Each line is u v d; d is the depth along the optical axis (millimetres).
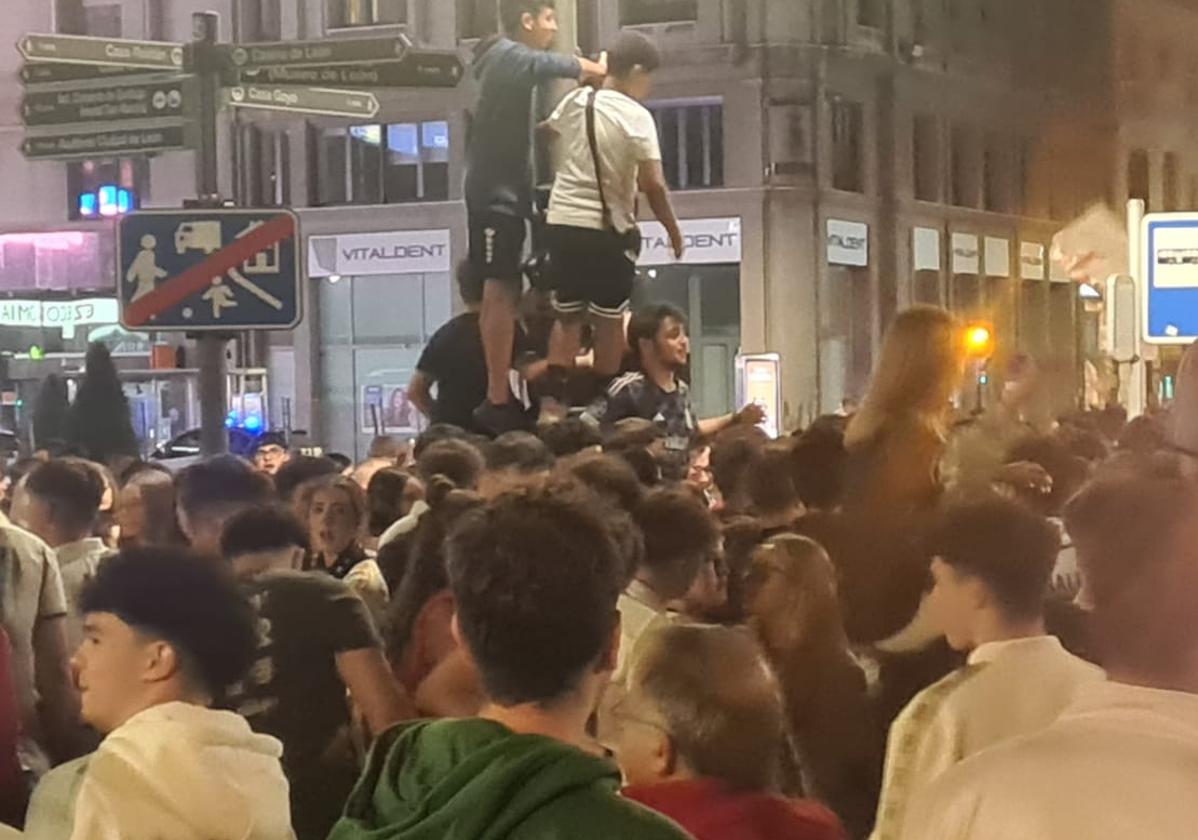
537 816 2352
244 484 5645
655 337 10219
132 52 8391
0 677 4426
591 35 34594
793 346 33969
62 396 14555
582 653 2549
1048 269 41781
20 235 37344
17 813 4398
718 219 34156
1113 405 10570
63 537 5688
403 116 35062
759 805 3076
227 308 8047
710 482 7359
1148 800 2223
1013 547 3387
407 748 2514
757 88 33906
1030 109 41312
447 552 2652
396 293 35719
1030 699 3238
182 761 3008
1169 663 2344
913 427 4625
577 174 10312
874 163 36188
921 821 2385
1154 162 45750
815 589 4207
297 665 4262
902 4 36719
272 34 36219
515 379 10594
